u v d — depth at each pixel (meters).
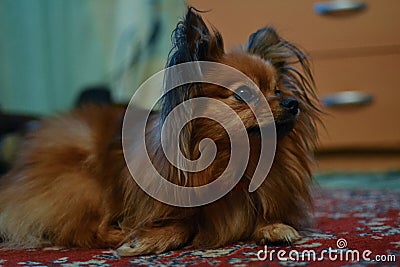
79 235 1.46
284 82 1.53
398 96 2.07
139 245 1.39
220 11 2.10
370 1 2.06
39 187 1.50
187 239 1.42
